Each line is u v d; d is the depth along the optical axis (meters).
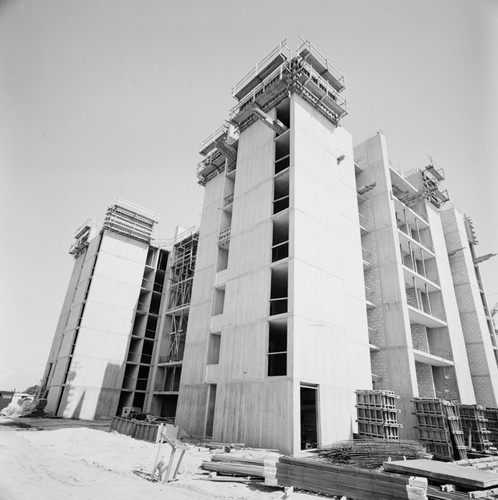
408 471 9.58
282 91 23.83
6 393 39.47
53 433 17.16
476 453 17.81
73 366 32.22
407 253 33.56
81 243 43.62
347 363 19.20
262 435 16.03
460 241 38.56
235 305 20.78
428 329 31.59
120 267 38.00
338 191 23.81
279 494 8.65
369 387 21.94
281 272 20.41
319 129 23.98
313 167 22.25
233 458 11.17
